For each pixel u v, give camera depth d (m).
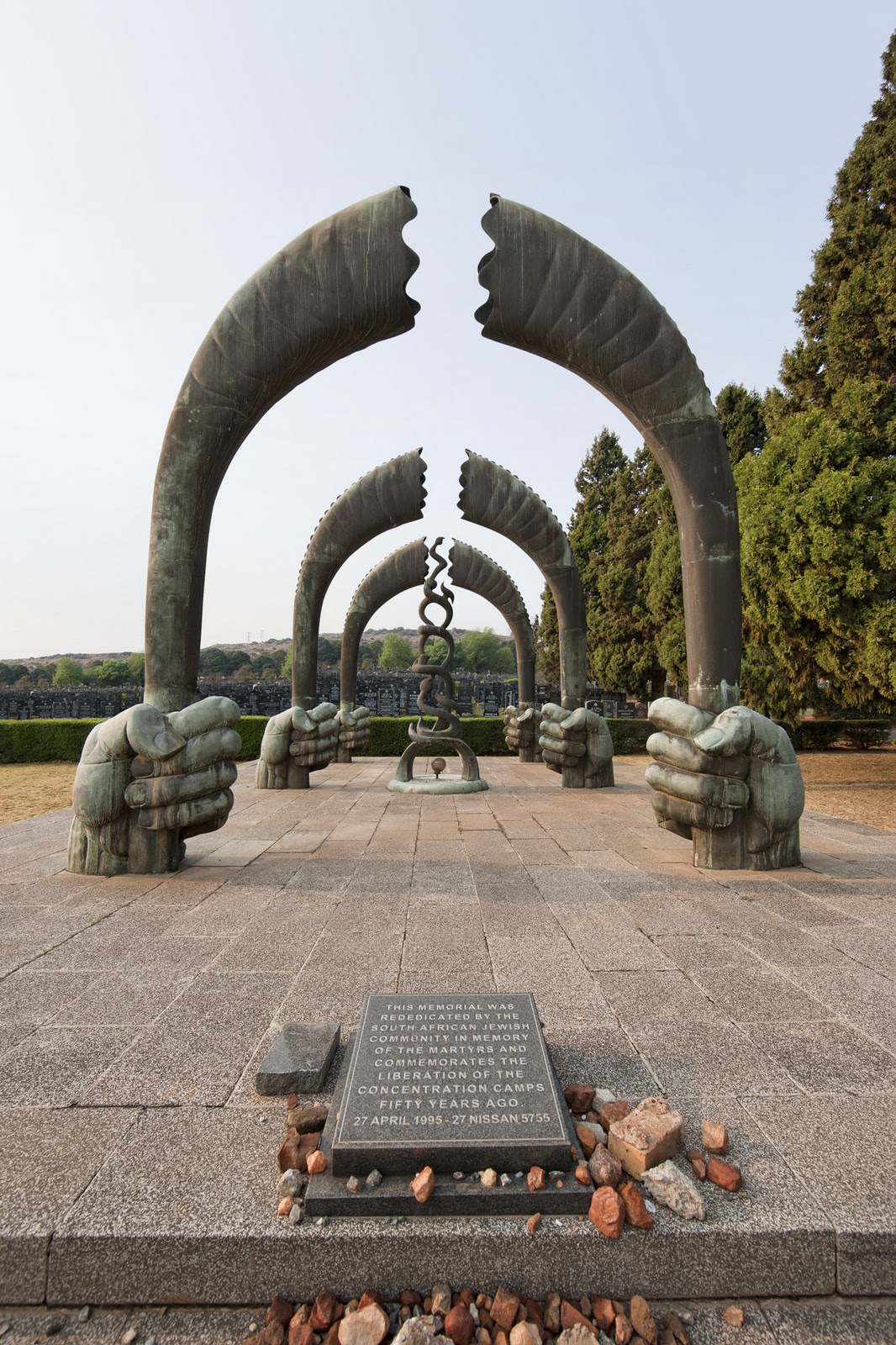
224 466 5.87
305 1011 3.07
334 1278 1.84
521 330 5.91
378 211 5.70
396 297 5.70
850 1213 1.90
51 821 8.18
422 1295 1.84
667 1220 1.88
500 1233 1.85
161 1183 2.02
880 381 12.08
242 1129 2.26
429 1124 2.04
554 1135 2.02
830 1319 1.79
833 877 5.34
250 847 6.45
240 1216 1.89
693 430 5.67
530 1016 2.48
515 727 15.02
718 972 3.50
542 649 31.22
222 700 5.51
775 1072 2.57
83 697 30.09
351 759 15.30
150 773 5.36
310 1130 2.22
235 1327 1.79
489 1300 1.81
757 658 14.81
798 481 11.64
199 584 5.78
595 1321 1.80
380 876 5.42
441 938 3.99
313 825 7.64
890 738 21.77
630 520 24.75
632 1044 2.77
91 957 3.74
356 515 11.46
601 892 4.95
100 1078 2.55
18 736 18.59
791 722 14.84
